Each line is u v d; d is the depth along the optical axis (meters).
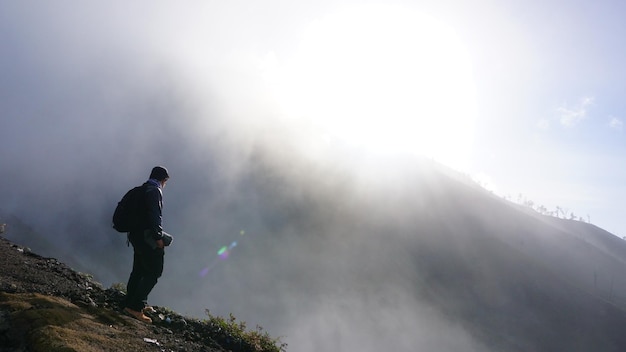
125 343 4.50
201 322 6.82
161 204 5.96
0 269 5.82
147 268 5.84
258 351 6.69
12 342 3.87
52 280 6.09
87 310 5.22
